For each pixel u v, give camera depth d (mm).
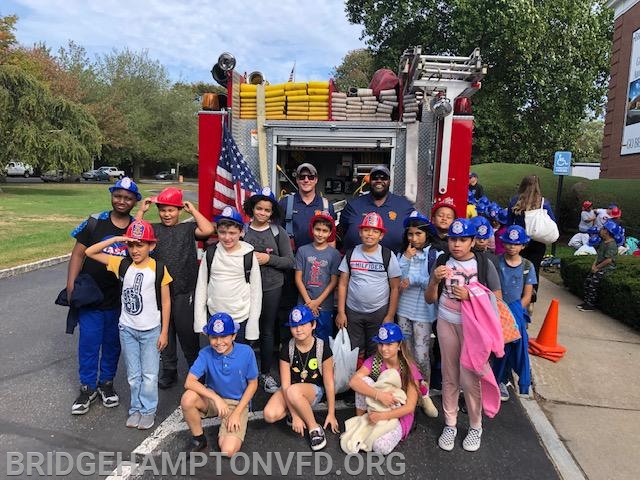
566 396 4215
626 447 3441
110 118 44375
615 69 14469
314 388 3527
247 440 3504
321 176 5602
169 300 3680
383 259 3887
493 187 14070
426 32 21828
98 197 27188
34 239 12297
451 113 4637
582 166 24516
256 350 5230
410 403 3408
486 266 3457
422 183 4977
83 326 3740
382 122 4918
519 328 4027
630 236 11414
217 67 4957
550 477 3107
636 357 5062
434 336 4477
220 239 3715
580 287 7555
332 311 4348
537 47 19406
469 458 3309
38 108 26672
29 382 4387
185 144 53031
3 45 31938
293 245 4621
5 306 6891
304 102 4977
